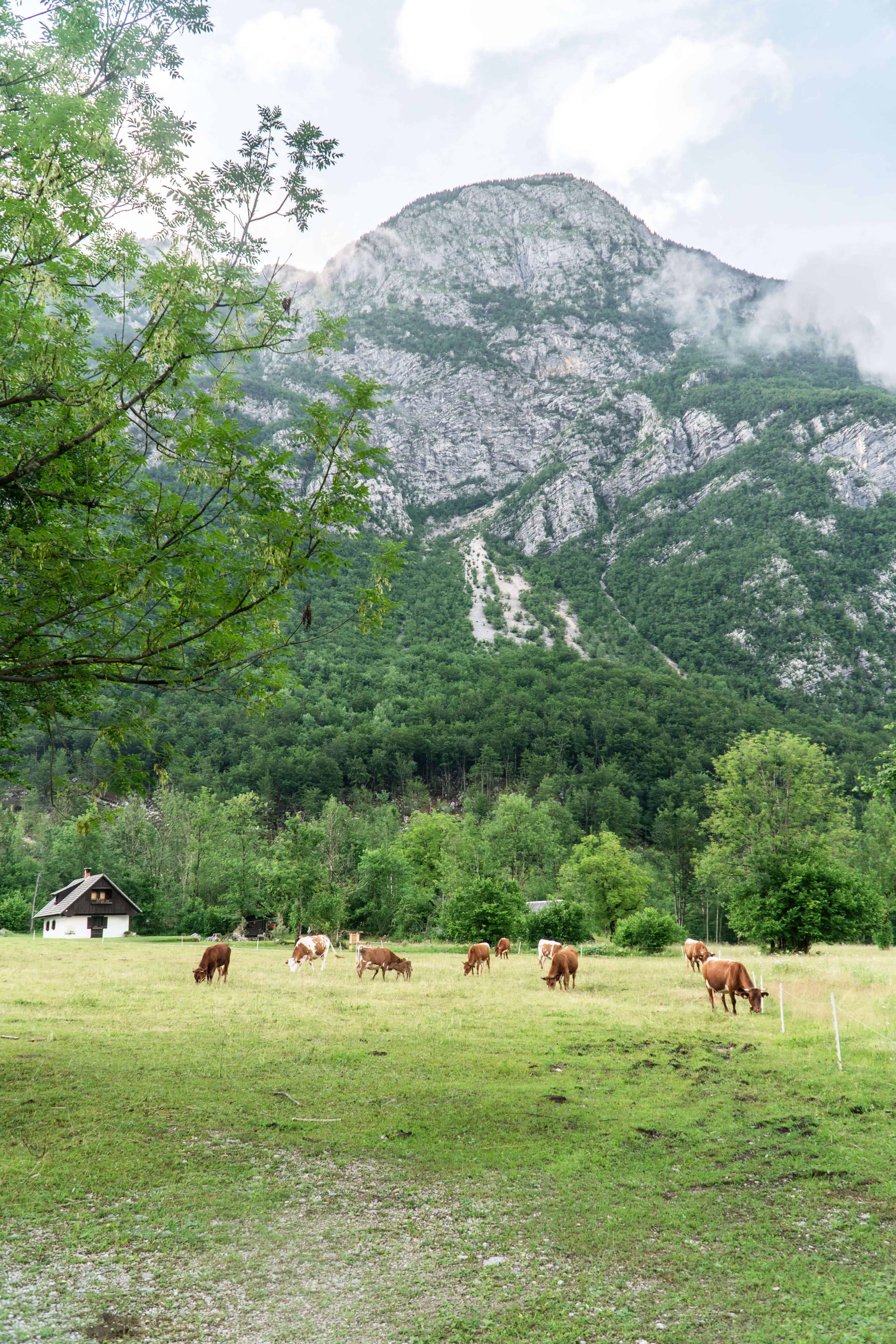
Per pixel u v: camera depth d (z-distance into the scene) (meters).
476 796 144.38
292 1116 9.33
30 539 7.59
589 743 173.50
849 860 56.75
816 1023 16.41
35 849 102.38
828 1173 7.75
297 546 8.37
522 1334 4.76
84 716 10.41
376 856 63.25
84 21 7.91
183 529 8.30
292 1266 5.67
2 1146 7.89
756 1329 4.85
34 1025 15.04
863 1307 5.12
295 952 30.58
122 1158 7.71
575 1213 6.74
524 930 43.09
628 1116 9.63
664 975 28.02
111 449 8.81
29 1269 5.46
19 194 7.59
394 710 189.25
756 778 46.59
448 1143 8.50
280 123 8.79
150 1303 5.07
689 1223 6.55
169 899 75.31
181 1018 16.59
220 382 8.87
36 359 7.73
